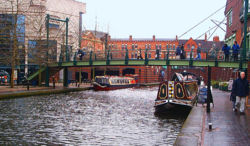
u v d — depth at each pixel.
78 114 22.58
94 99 34.28
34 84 47.53
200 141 10.05
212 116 15.36
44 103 28.30
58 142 13.91
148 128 17.47
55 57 48.69
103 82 54.84
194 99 26.92
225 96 28.84
